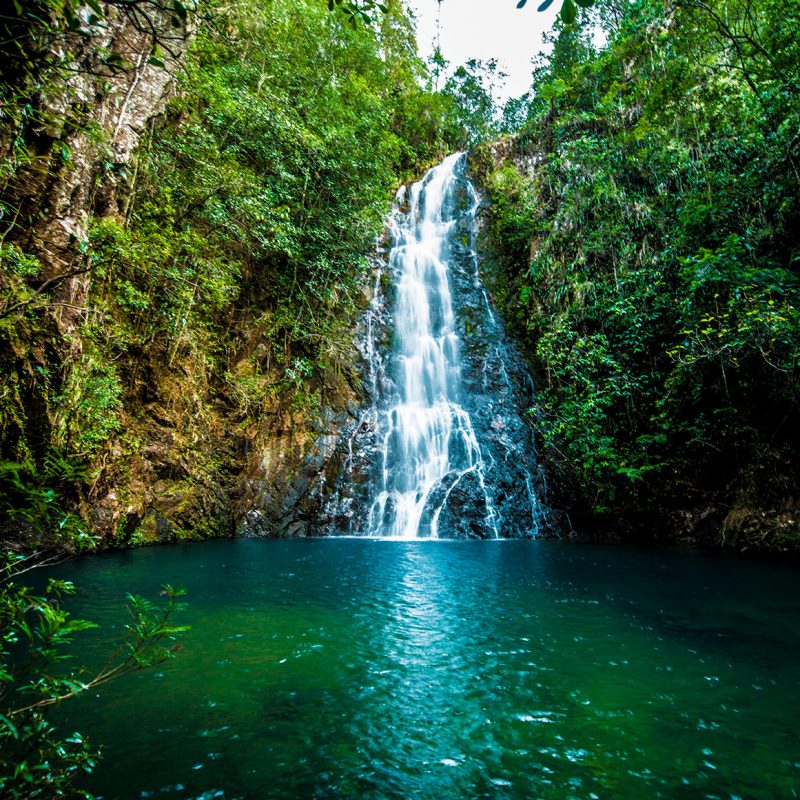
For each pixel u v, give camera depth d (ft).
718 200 38.68
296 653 14.88
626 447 43.37
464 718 11.24
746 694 12.47
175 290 35.06
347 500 44.45
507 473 46.88
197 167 36.81
